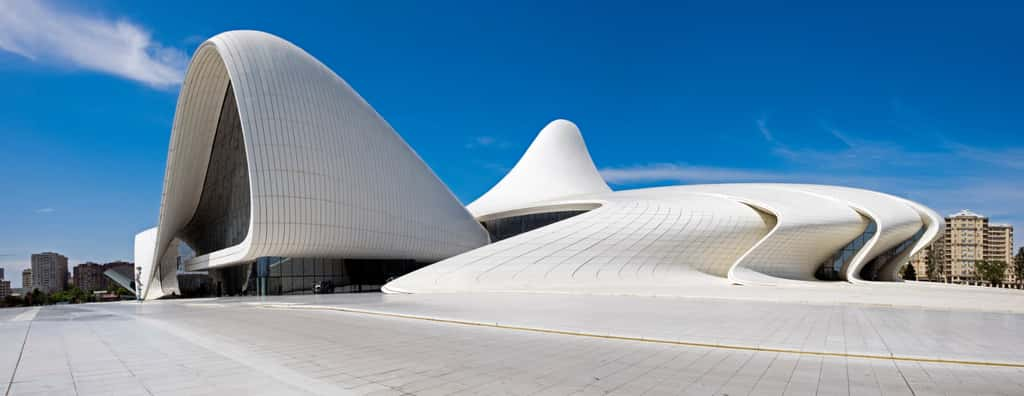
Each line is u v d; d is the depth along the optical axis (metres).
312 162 29.09
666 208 33.12
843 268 37.47
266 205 27.67
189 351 8.92
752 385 6.41
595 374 7.03
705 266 32.03
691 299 19.67
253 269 31.25
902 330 10.82
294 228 28.50
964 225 127.88
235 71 27.47
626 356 8.30
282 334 11.09
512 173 55.28
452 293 24.41
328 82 31.72
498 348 9.07
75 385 6.35
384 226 33.84
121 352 8.83
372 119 34.97
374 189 33.12
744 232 32.88
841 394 5.98
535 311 15.10
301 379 6.70
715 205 34.19
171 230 39.50
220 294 39.75
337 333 11.20
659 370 7.27
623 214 32.34
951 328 11.12
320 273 33.09
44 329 12.64
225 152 35.22
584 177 53.50
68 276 157.75
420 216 37.75
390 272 37.19
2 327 13.24
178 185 35.00
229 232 35.94
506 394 5.99
